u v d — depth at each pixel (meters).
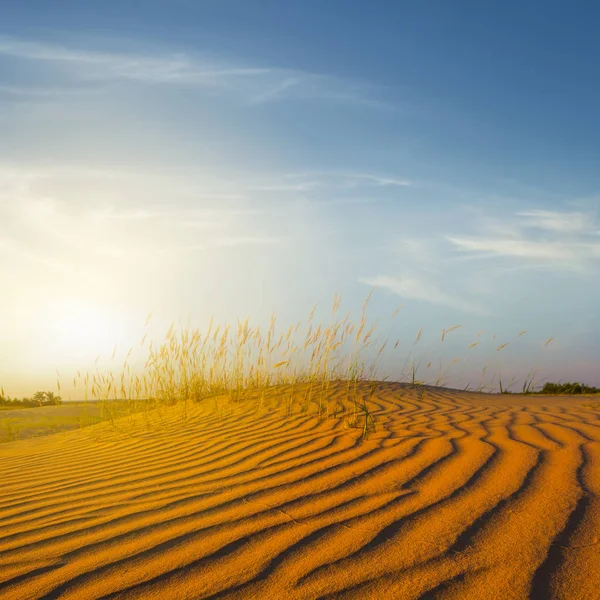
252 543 2.29
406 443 3.90
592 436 3.63
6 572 2.28
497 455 3.28
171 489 3.40
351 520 2.44
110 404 8.64
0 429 8.88
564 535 2.04
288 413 6.26
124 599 1.90
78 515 3.04
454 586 1.75
